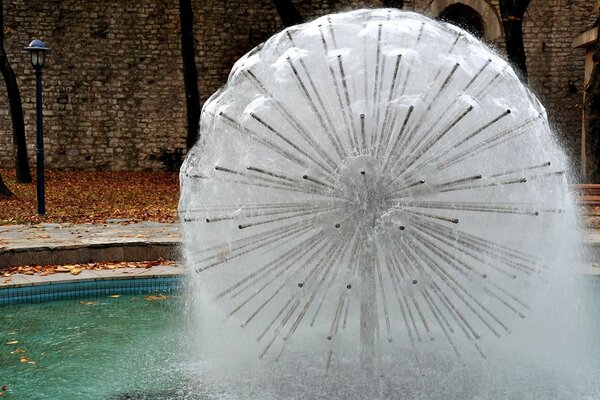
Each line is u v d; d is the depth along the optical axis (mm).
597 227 7434
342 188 3170
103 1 18312
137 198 13031
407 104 3123
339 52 3232
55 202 11953
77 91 18453
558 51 18078
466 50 3367
